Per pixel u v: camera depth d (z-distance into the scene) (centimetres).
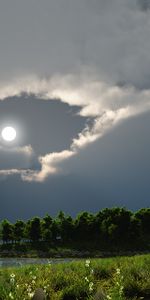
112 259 1532
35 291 1009
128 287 1152
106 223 12669
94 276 1276
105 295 989
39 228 13750
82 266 1383
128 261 1455
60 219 13538
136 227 12406
